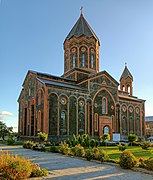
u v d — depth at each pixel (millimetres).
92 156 15438
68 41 43062
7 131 52438
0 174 8609
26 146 25594
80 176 10164
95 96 38312
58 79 38438
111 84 41750
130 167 12047
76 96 35344
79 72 40531
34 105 35469
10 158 9484
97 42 44250
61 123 32562
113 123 40625
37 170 10188
